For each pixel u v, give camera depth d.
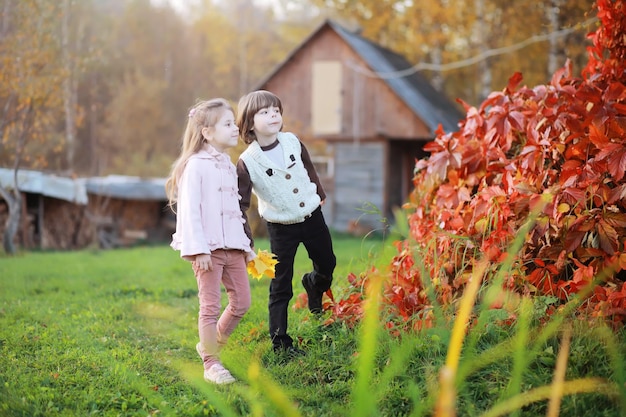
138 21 43.09
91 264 10.07
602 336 3.37
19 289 7.12
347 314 4.40
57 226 16.97
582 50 17.38
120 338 4.79
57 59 12.84
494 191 4.19
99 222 17.58
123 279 7.95
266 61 42.97
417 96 19.14
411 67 22.44
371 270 4.68
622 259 3.78
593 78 4.51
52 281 7.80
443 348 3.56
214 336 3.79
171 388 3.68
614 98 4.06
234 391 3.50
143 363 4.14
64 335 4.82
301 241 4.27
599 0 4.59
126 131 36.81
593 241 3.92
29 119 12.10
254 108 4.14
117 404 3.46
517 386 2.72
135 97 37.09
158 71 43.16
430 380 3.25
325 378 3.68
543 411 2.99
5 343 4.56
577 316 3.68
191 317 5.37
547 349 3.36
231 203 3.90
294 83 19.94
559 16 16.86
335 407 3.01
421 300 4.23
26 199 16.61
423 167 5.14
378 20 24.58
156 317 5.42
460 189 4.62
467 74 25.64
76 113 14.52
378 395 3.14
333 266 4.41
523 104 4.62
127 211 19.48
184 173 3.85
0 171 13.59
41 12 12.20
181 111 43.53
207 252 3.70
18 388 3.64
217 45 42.16
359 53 18.83
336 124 19.61
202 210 3.80
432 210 4.96
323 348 4.04
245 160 4.17
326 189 20.33
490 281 3.92
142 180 19.72
